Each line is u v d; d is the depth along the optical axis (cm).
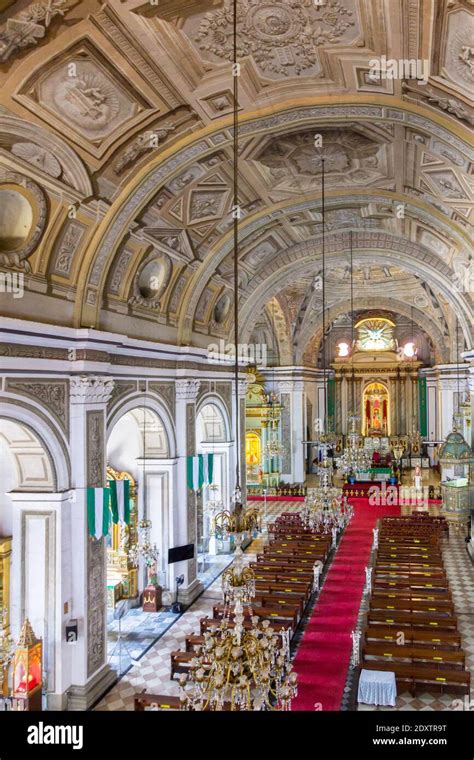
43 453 1027
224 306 1889
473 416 1894
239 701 671
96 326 1141
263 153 1190
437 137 999
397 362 3522
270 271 1997
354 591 1576
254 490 3036
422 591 1404
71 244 1045
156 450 1543
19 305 942
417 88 868
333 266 2133
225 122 1014
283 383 3103
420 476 3098
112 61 798
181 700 648
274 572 1593
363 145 1146
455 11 657
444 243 1675
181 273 1507
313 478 3306
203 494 1977
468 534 2162
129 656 1242
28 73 746
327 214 1669
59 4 671
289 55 848
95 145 935
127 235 1180
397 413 3550
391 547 1806
